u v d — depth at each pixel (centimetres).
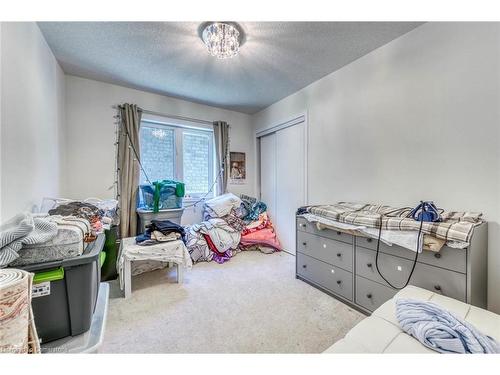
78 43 188
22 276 73
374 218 158
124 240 237
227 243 296
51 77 197
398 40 183
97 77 255
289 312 174
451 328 82
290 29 170
